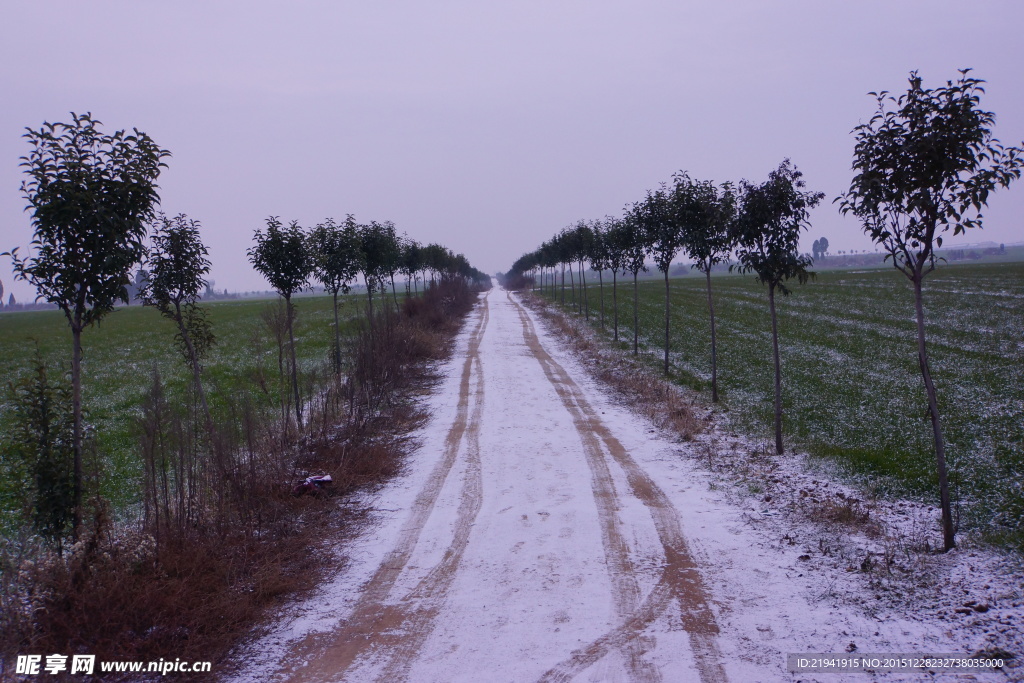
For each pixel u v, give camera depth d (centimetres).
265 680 539
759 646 557
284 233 1537
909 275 769
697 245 1656
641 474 1102
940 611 595
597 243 3300
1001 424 1190
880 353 2167
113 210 801
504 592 689
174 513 875
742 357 2298
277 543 837
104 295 805
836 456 1116
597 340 3005
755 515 888
